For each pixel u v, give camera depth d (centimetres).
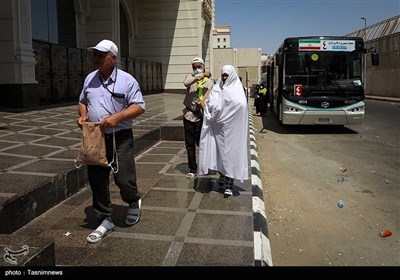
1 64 1172
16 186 442
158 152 842
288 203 634
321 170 855
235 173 520
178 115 1241
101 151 372
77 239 392
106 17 2023
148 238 394
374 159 960
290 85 1366
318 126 1612
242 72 5575
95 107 382
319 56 1359
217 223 434
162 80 2733
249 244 380
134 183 414
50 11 1666
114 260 348
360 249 468
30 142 709
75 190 535
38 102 1259
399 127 1570
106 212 404
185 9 2662
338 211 596
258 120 1897
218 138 530
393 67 3550
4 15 1153
